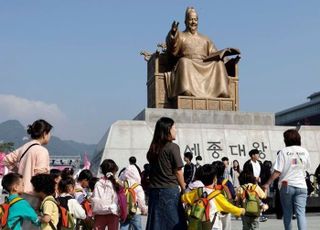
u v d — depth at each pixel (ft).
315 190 59.88
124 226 32.60
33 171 22.63
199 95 73.97
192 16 78.02
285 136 30.30
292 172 29.30
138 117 77.51
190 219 24.44
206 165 25.02
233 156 71.72
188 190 29.25
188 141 71.10
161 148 23.41
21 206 21.29
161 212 23.03
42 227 22.24
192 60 75.05
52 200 22.65
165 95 75.10
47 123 23.95
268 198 55.98
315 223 46.80
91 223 31.55
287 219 29.63
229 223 33.24
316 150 75.51
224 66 76.38
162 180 23.25
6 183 21.61
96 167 72.54
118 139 69.62
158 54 75.61
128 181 33.27
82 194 32.37
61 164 220.64
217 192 24.59
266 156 72.79
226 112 74.79
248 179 34.04
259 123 76.48
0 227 21.18
